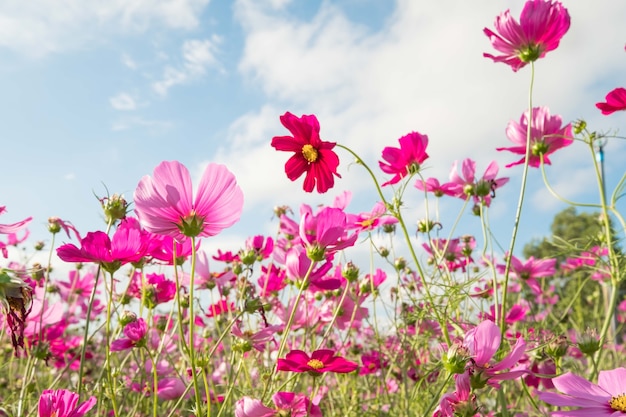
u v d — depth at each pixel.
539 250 4.17
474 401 0.44
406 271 0.97
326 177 0.59
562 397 0.38
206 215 0.40
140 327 0.57
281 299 0.85
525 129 0.75
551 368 0.65
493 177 0.83
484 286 0.96
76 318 1.10
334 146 0.57
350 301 0.85
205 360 0.41
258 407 0.47
